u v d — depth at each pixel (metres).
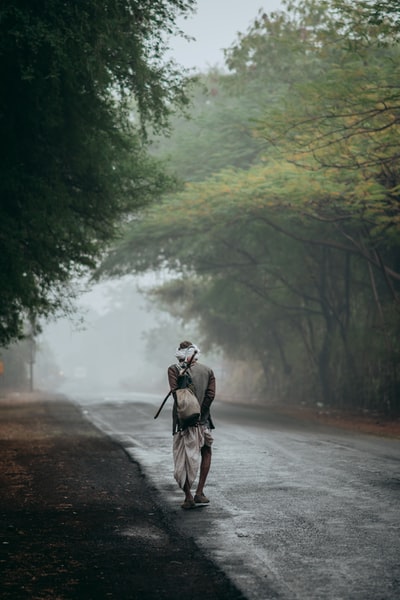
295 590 6.99
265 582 7.27
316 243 42.19
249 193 35.34
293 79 42.62
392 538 9.04
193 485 13.38
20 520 10.49
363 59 26.97
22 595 7.01
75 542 9.11
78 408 43.72
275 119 28.56
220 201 37.69
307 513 10.62
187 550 8.64
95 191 23.92
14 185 20.12
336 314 49.97
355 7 25.11
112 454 18.67
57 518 10.61
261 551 8.50
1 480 14.55
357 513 10.57
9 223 20.78
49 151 21.31
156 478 14.43
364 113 26.06
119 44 19.88
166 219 42.16
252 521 10.16
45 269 23.84
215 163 46.00
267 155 37.50
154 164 26.06
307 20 39.69
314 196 34.03
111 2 18.86
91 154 22.23
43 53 18.30
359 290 50.44
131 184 26.19
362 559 8.08
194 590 7.09
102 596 6.96
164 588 7.17
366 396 46.03
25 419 33.69
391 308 44.78
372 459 16.78
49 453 19.17
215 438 22.00
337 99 26.30
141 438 22.95
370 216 35.00
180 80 23.02
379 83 25.44
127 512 11.03
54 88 19.14
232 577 7.47
